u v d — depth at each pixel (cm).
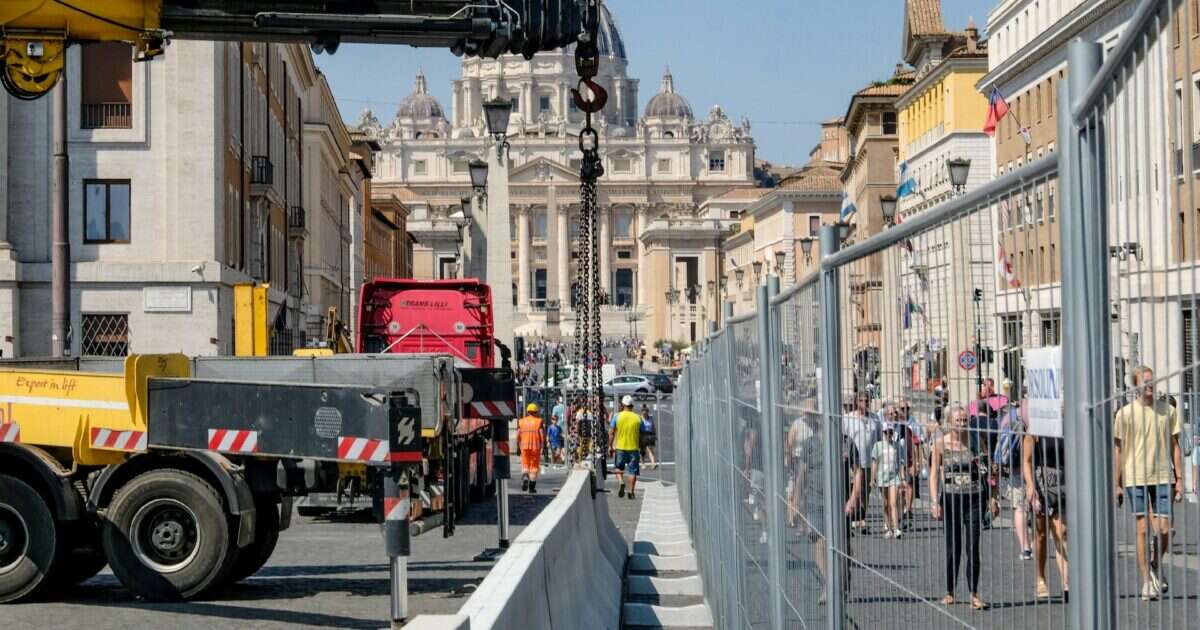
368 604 2227
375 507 2023
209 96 6800
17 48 2305
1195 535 478
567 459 6619
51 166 6675
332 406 2086
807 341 1173
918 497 801
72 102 6725
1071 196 577
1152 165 504
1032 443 624
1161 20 491
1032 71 7944
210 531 2220
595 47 2466
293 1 2342
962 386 709
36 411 2270
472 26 2353
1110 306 546
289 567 2697
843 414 1011
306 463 2239
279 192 10056
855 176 18512
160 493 2219
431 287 5306
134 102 6775
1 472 2242
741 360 1825
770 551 1435
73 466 2252
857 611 972
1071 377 576
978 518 697
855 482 973
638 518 4431
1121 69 530
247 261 8206
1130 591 531
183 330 6738
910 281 803
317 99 13025
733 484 1953
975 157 11825
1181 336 484
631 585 2841
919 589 803
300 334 11019
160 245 6781
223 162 7094
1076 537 572
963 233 703
